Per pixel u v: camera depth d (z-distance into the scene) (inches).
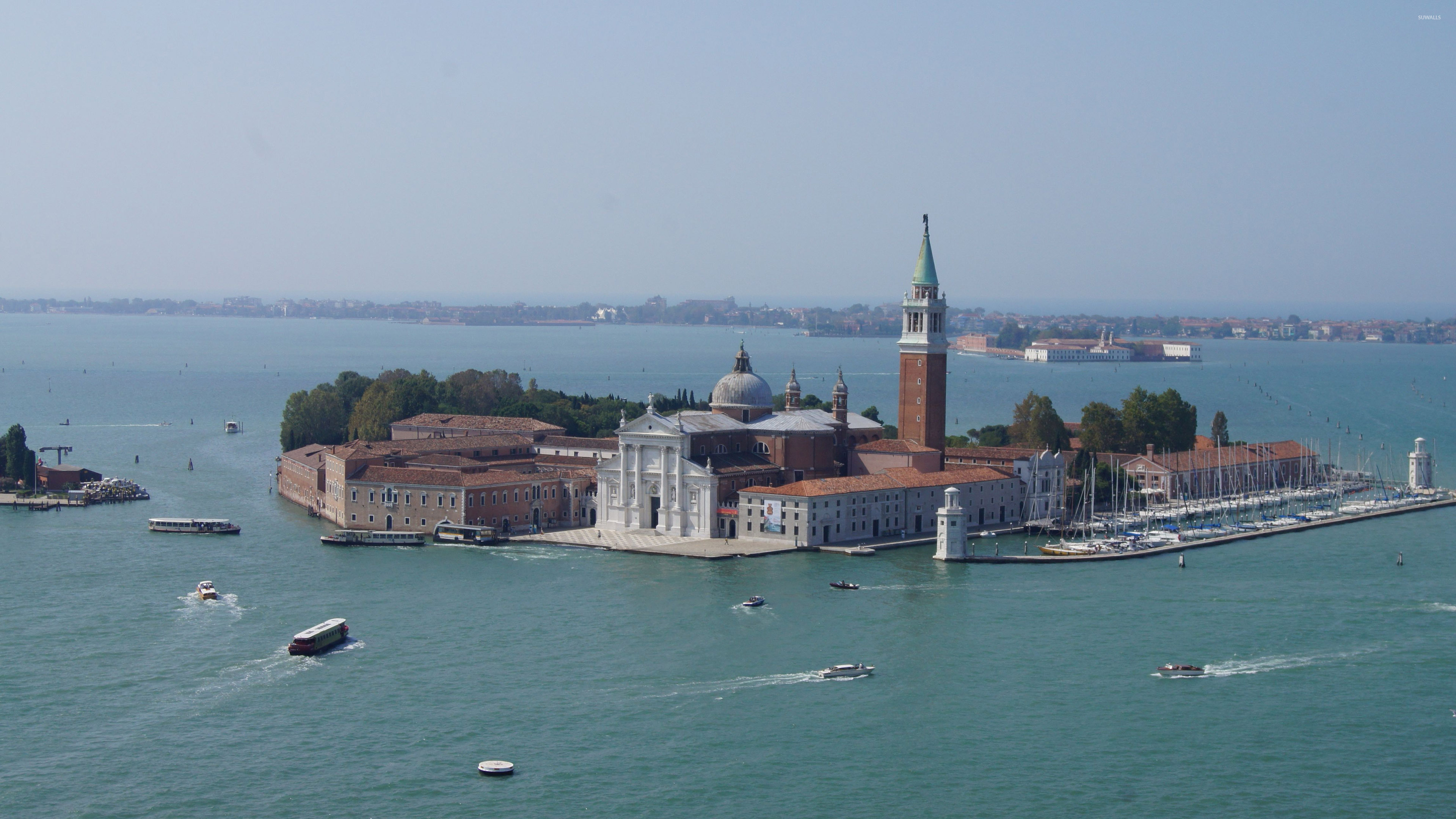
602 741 6815.9
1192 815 6048.2
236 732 6875.0
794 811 6058.1
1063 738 6919.3
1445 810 6107.3
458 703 7308.1
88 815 5964.6
